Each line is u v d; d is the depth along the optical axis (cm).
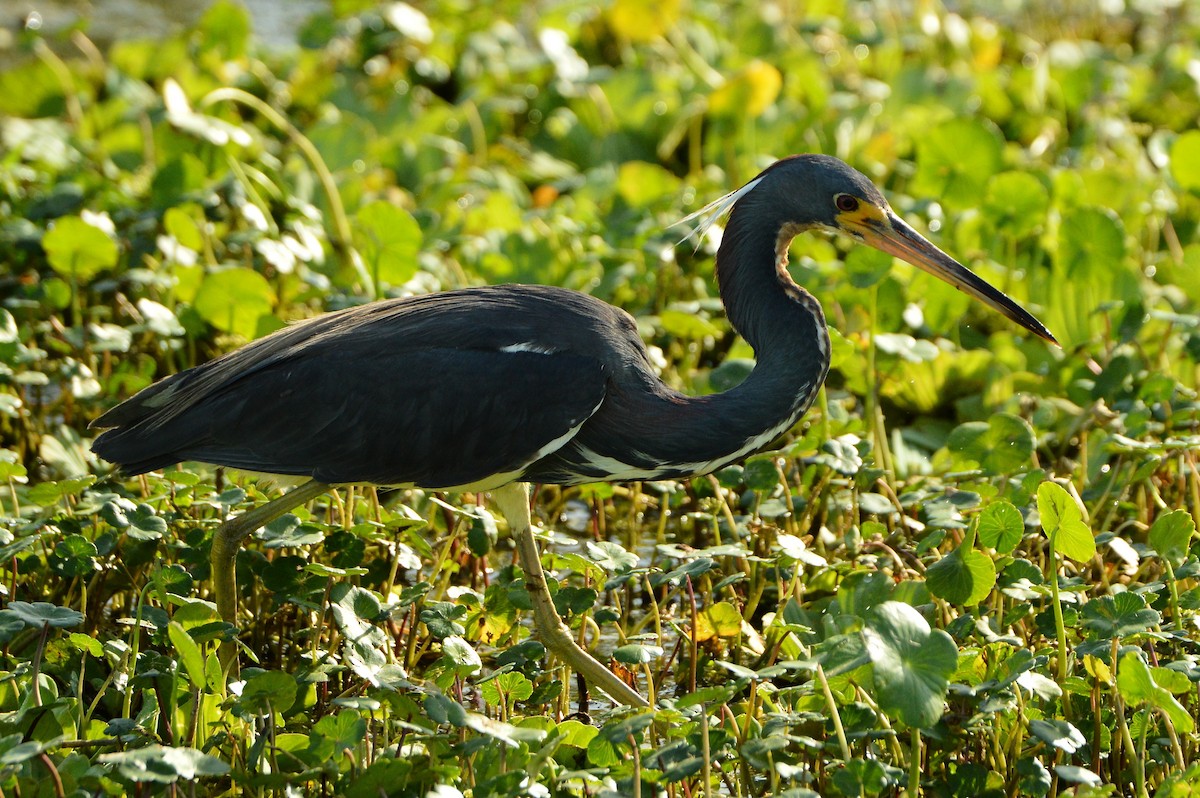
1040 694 786
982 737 829
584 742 809
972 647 866
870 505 1003
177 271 1340
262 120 1961
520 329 925
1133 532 1123
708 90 1933
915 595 923
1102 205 1612
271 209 1559
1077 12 2602
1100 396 1235
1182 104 2056
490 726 725
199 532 973
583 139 1902
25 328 1261
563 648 927
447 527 1155
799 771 786
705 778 727
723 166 1805
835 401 1146
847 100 1947
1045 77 2008
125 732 775
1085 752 825
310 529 935
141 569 1009
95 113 1814
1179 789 746
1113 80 2047
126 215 1482
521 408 909
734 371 1146
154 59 2047
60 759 776
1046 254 1525
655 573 973
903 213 1484
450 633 852
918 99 1966
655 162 1914
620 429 935
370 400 915
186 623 859
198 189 1514
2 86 1895
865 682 797
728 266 975
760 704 861
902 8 2600
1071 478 1140
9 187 1566
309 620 997
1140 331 1313
